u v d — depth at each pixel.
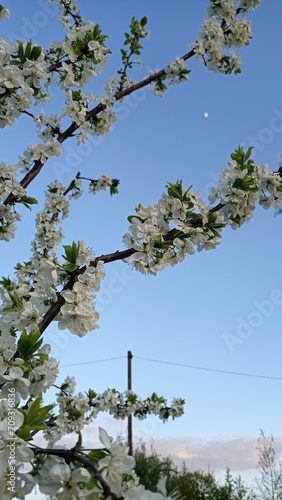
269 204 3.44
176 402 6.92
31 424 1.91
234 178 3.22
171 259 3.01
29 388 2.44
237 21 4.91
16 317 2.59
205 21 4.90
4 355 2.32
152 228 2.93
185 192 3.14
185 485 12.53
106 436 1.75
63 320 2.55
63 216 6.30
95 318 2.58
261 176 3.34
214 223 3.08
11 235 4.64
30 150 4.50
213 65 5.07
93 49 4.30
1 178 4.49
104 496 1.57
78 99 4.78
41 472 1.73
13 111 4.01
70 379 5.48
